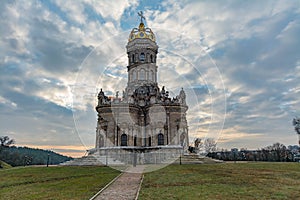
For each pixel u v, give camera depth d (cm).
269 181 1975
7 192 1678
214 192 1500
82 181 2102
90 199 1354
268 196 1381
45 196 1481
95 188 1709
